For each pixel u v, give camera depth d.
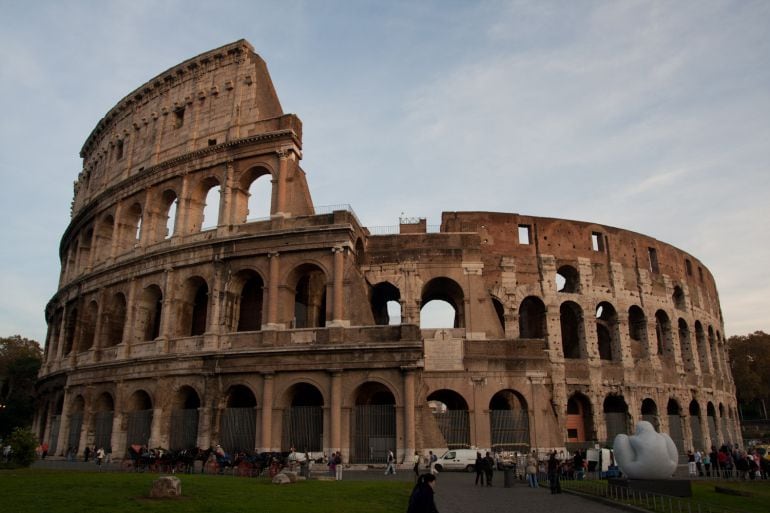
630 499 30.55
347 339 54.97
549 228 74.69
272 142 62.38
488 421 57.97
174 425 58.06
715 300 98.25
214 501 26.80
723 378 93.31
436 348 60.25
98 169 83.25
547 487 40.53
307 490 32.25
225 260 60.56
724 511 26.95
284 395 54.81
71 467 51.66
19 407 108.50
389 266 64.56
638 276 78.25
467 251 64.56
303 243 57.91
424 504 16.23
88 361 68.19
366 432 53.16
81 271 80.00
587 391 69.56
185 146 68.31
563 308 77.50
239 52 68.62
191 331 63.25
